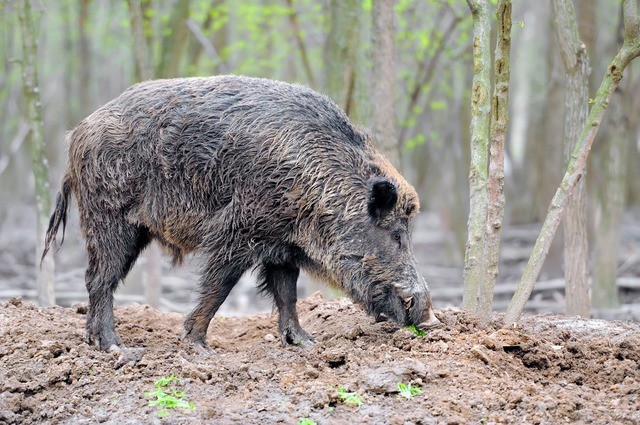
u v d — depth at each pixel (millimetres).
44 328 10617
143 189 10062
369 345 9695
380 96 14945
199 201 9914
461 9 22906
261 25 26406
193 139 9836
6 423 8227
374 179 9719
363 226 9852
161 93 10148
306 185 9695
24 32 14484
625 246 29359
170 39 19875
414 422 7594
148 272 19094
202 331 10180
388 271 9859
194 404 8266
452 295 23328
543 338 9875
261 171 9672
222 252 9922
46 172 14656
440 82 28203
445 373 8602
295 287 10641
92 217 10219
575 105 12625
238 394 8531
